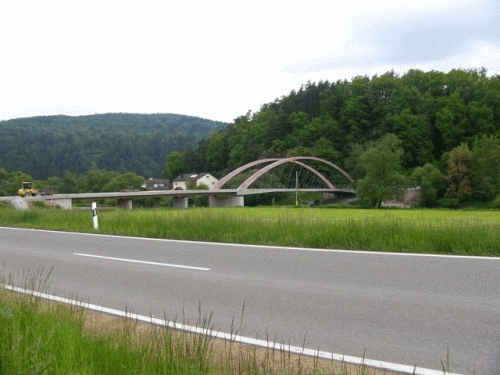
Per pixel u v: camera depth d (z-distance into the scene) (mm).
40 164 184125
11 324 4125
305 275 7633
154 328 4750
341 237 10781
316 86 158500
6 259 10703
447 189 98812
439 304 5668
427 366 3918
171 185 162375
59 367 3246
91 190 152125
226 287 7027
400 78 146375
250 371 3623
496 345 4320
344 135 135875
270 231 12250
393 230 10695
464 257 8586
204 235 13125
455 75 141750
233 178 128250
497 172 94750
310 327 5043
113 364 3408
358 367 3898
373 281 7004
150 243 12500
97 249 11773
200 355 3631
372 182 87562
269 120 152875
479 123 118688
